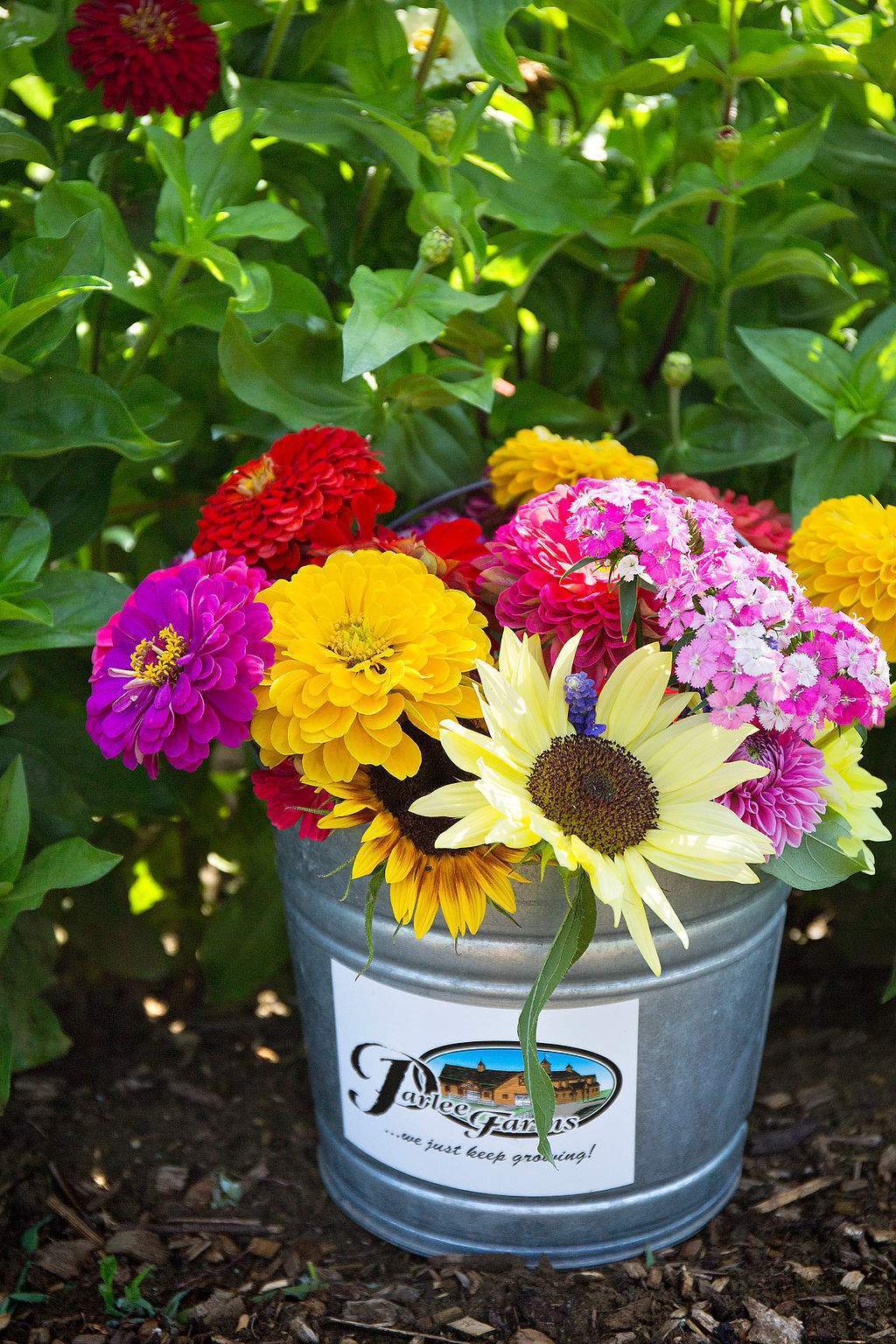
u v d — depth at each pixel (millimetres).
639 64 1387
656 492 1065
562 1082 1174
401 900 1038
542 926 1099
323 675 991
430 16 1734
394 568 1061
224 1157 1509
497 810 948
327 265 1693
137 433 1292
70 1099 1586
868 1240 1310
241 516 1178
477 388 1341
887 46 1417
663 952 1132
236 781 1990
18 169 1612
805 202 1605
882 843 1569
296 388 1429
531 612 1068
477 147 1477
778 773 1052
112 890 1687
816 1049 1655
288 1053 1708
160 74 1354
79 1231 1376
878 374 1401
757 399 1506
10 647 1252
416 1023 1181
